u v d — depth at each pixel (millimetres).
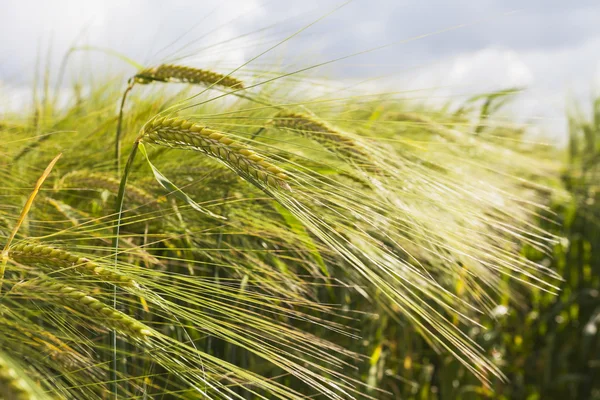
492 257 753
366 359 1230
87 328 694
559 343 2037
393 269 712
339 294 1221
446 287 1230
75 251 713
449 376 1495
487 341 1561
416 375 1521
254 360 1057
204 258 931
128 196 855
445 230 780
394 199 796
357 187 828
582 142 2498
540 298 2004
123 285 640
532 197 1385
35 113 1103
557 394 1970
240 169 664
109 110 1156
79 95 1229
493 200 879
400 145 918
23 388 509
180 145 688
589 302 2045
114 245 715
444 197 831
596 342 2055
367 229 812
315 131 800
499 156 1365
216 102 897
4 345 633
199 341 930
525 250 2062
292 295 875
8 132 974
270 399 1032
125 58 1018
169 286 688
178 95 933
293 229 860
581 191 2240
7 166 902
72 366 672
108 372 752
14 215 797
